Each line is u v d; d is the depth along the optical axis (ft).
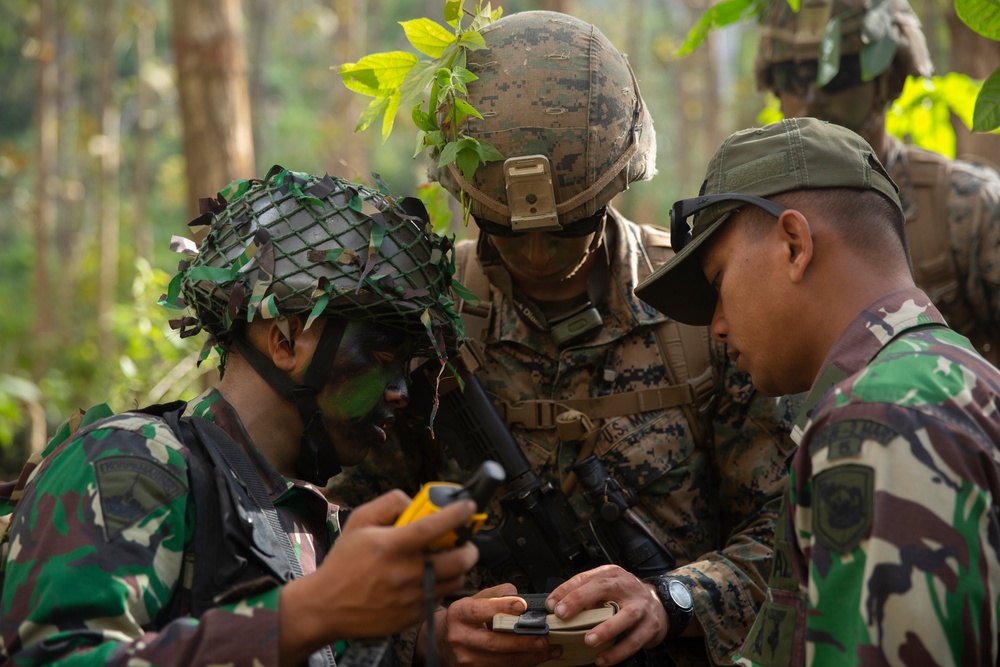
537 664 6.45
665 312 6.23
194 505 5.05
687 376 7.39
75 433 5.21
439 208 8.35
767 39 10.70
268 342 5.51
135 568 4.74
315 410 5.55
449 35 6.89
